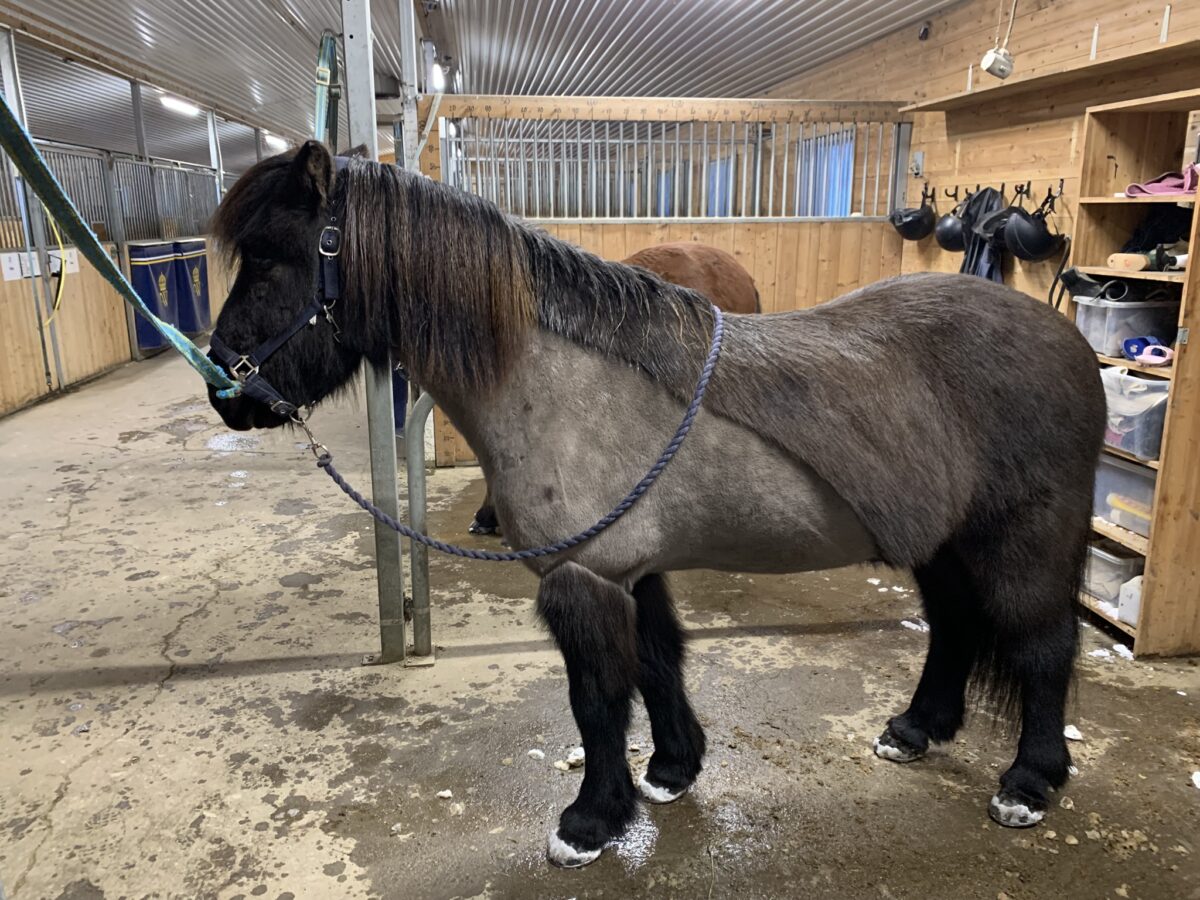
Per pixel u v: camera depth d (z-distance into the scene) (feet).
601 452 4.41
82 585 9.36
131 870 5.02
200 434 16.16
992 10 13.14
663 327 4.49
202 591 9.22
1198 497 7.13
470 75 27.25
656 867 5.05
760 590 9.14
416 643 7.67
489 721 6.65
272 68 26.61
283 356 4.33
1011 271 11.84
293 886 4.90
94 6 18.67
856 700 6.89
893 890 4.84
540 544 4.52
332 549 10.48
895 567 4.64
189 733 6.49
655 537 4.54
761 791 5.74
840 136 14.52
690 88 25.66
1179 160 8.21
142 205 26.78
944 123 13.37
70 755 6.19
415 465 7.23
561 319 4.42
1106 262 8.34
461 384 4.41
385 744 6.34
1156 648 7.47
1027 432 4.60
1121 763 5.97
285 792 5.77
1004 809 5.31
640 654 5.35
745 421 4.32
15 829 5.38
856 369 4.43
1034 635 5.03
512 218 4.61
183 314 27.81
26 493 12.59
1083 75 9.89
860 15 15.66
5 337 17.60
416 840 5.30
